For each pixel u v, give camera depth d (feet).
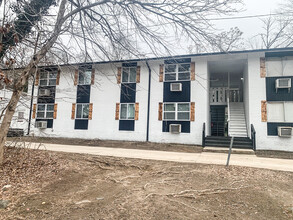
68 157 24.95
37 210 11.30
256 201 12.66
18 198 12.99
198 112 42.65
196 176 17.87
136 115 46.68
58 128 51.88
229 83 53.98
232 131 42.96
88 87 50.85
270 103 38.29
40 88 53.16
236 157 29.17
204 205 11.95
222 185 15.42
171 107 44.83
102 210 11.15
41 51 19.85
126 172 19.80
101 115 49.29
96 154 28.37
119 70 49.01
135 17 22.12
